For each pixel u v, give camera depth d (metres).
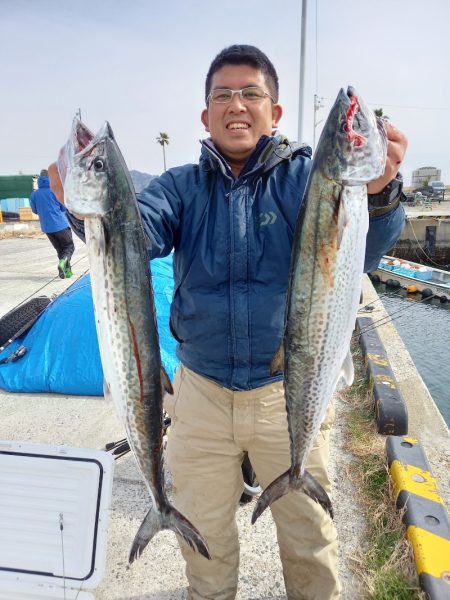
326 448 2.38
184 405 2.31
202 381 2.27
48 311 5.64
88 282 6.08
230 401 2.24
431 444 3.97
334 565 2.27
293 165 2.29
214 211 2.20
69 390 4.93
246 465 3.20
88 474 2.23
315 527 2.21
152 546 2.97
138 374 2.02
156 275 5.93
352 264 2.04
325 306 2.06
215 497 2.28
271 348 2.18
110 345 2.02
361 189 1.99
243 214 2.14
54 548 2.26
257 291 2.15
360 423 4.25
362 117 1.95
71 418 4.48
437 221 26.80
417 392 4.96
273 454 2.24
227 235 2.16
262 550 2.92
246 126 2.18
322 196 1.99
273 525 3.13
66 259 10.20
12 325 5.79
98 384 4.89
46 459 2.25
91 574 2.22
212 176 2.25
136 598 2.61
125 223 1.93
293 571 2.31
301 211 2.03
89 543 2.23
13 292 9.09
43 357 5.13
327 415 2.40
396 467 3.23
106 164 1.90
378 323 7.29
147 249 2.00
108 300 1.98
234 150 2.21
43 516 2.27
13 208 32.97
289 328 2.07
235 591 2.41
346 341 2.12
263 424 2.22
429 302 16.09
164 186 2.25
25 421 4.44
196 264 2.18
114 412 4.57
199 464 2.26
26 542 2.28
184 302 2.26
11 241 19.42
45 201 9.77
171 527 2.10
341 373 2.28
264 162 2.13
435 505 2.88
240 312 2.14
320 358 2.10
